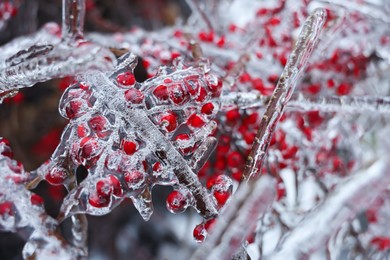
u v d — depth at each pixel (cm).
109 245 65
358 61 50
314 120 47
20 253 62
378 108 40
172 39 50
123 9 70
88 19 63
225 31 54
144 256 67
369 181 29
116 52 40
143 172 32
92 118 32
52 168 33
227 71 44
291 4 50
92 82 32
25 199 32
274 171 43
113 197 32
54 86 60
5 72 32
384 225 49
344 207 29
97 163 32
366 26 50
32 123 63
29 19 59
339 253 49
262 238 41
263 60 49
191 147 34
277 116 34
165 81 33
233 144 41
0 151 33
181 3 71
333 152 48
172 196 33
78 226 35
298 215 44
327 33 46
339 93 49
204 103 34
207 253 29
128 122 32
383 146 47
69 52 29
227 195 33
